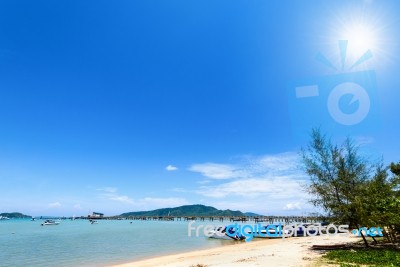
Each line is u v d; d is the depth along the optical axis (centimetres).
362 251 2244
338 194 2609
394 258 1862
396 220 2303
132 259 3428
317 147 2748
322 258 2077
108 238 6806
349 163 2652
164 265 2505
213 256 3002
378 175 2636
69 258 3572
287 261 2078
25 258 3606
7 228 12450
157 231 9962
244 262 2195
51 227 13638
